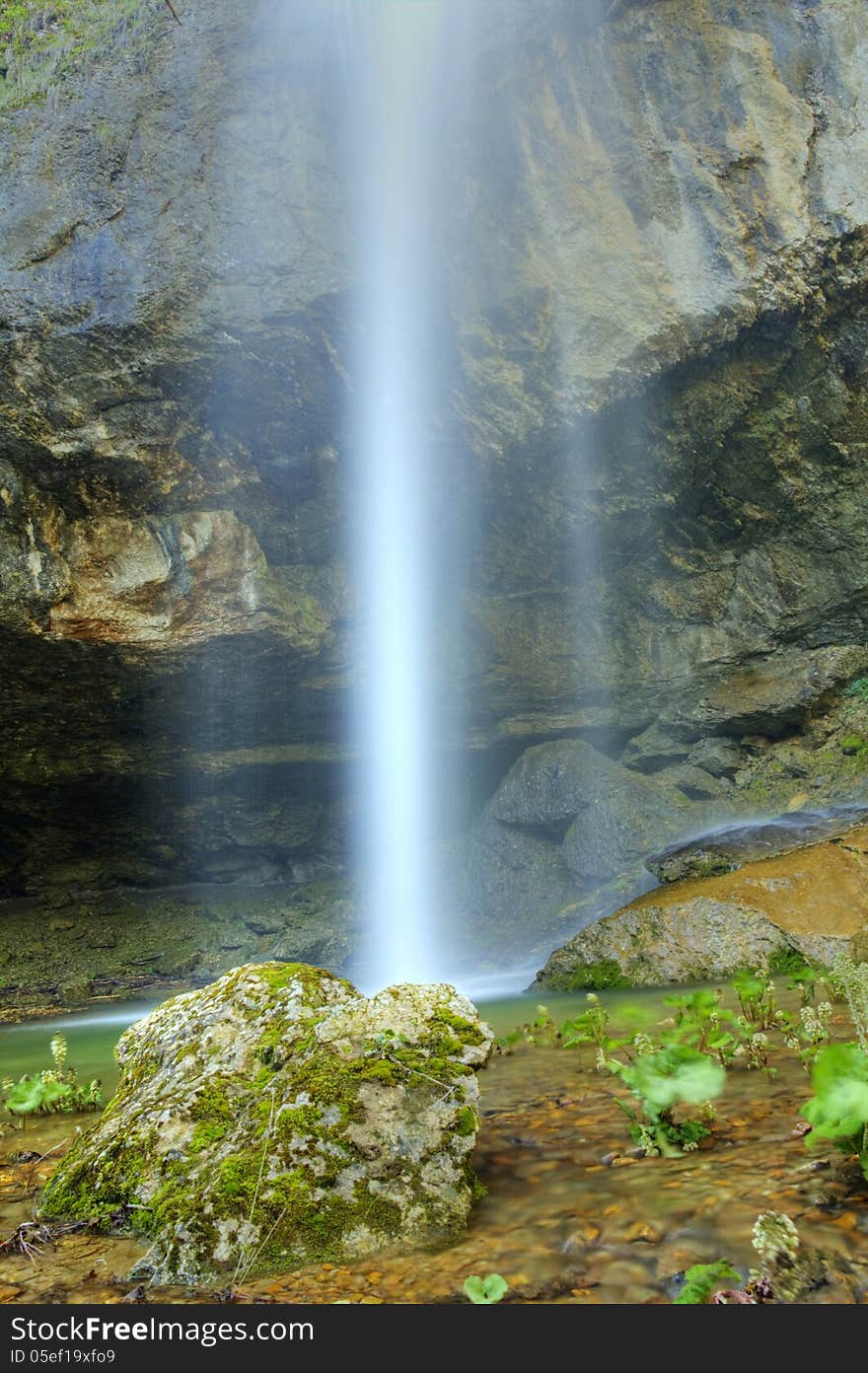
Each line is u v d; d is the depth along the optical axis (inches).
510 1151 101.0
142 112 314.2
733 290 317.7
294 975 109.5
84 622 341.4
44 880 504.4
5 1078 186.2
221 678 390.6
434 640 415.8
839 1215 73.2
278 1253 77.3
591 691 428.8
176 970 441.1
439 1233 80.0
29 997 412.5
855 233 320.2
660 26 327.0
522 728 451.8
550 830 440.5
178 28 320.8
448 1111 88.0
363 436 335.0
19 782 447.5
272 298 303.9
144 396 313.1
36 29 331.0
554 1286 69.5
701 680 410.0
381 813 485.1
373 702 422.3
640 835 399.2
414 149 313.4
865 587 373.4
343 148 313.0
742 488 370.0
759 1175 84.4
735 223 319.3
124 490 332.2
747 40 330.3
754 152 322.0
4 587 324.2
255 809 489.1
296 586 383.6
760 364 338.6
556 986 276.7
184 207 307.4
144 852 504.1
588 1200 83.4
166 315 302.5
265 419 328.2
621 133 323.0
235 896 504.4
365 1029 95.0
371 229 310.5
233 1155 86.2
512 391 327.3
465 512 376.2
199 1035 104.0
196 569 350.0
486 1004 255.4
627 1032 170.4
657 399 335.3
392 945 450.6
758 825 350.9
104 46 323.9
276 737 447.8
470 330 319.3
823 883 259.8
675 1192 82.7
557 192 319.9
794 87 329.7
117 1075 177.2
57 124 315.6
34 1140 125.8
